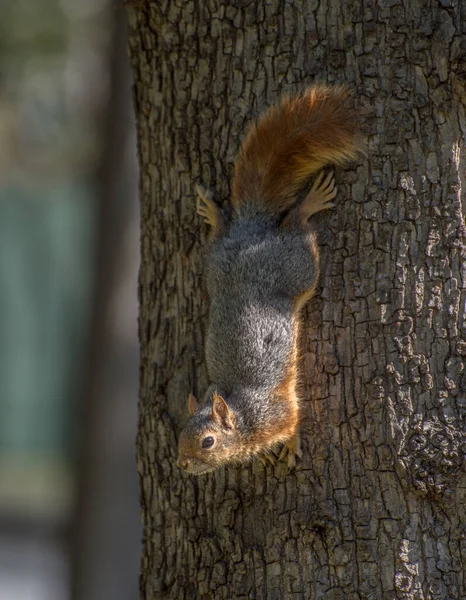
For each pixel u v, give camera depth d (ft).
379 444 28.99
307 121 30.32
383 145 29.53
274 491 29.96
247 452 30.12
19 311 111.04
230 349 30.50
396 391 29.07
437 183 29.32
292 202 31.12
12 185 111.86
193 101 31.81
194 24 31.60
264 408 29.78
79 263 111.86
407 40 29.48
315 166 30.53
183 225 32.17
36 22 88.63
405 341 29.14
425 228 29.27
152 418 32.63
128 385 69.97
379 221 29.45
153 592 32.09
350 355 29.43
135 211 71.31
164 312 32.63
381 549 28.81
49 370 111.45
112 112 71.31
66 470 109.40
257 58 30.76
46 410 111.45
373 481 28.99
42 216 111.65
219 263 31.17
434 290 29.17
